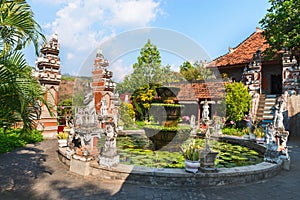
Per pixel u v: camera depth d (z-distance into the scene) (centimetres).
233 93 1157
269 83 1662
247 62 1590
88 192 405
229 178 452
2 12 331
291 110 1266
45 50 1073
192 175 435
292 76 1308
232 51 1941
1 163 602
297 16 1187
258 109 1317
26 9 353
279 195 407
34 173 516
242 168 487
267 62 1559
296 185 459
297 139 1143
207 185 439
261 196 401
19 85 332
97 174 483
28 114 379
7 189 421
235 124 1163
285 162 574
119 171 459
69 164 565
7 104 346
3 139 823
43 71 1060
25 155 698
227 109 1141
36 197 385
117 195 392
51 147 834
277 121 609
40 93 379
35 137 952
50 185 440
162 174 437
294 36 1210
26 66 369
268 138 570
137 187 429
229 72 1775
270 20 1320
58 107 1193
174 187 431
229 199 386
